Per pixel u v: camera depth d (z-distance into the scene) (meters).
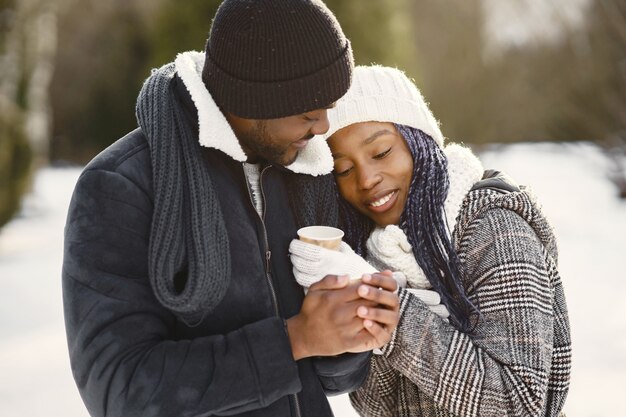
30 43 9.83
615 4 10.23
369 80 1.64
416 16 15.26
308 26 1.24
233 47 1.25
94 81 18.14
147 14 17.41
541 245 1.60
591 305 5.59
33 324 5.46
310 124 1.31
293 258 1.42
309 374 1.42
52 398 4.04
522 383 1.45
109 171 1.26
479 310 1.53
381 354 1.55
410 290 1.58
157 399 1.20
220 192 1.34
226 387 1.21
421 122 1.65
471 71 15.09
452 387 1.46
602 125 10.95
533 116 15.56
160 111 1.29
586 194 11.30
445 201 1.60
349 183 1.69
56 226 9.83
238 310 1.32
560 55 13.10
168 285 1.21
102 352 1.21
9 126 8.73
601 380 4.12
